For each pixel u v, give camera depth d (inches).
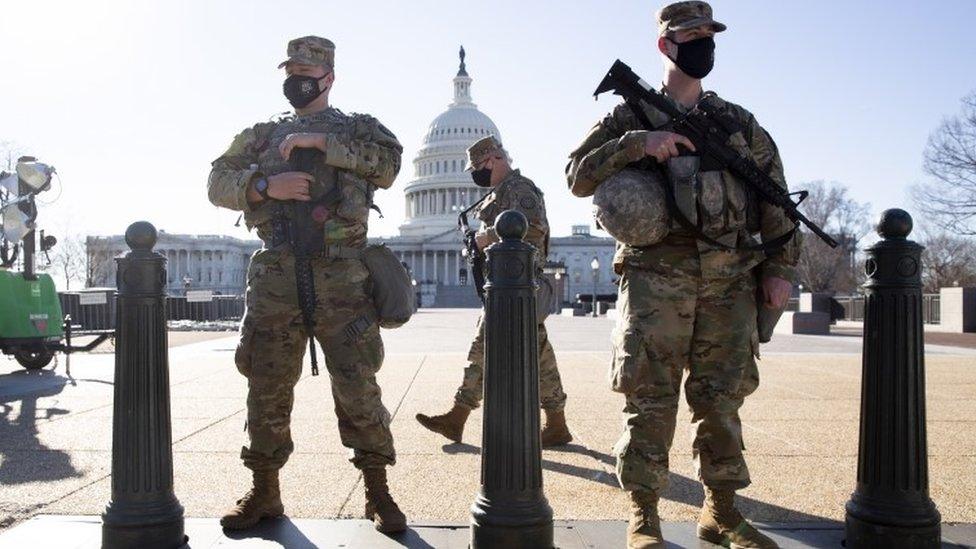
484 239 237.5
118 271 137.9
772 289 150.7
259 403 159.5
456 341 807.7
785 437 253.4
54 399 343.0
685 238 147.6
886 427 140.5
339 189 161.6
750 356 149.2
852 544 143.5
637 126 153.6
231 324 1373.0
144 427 136.2
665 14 154.6
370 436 159.0
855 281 2997.0
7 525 157.4
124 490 135.5
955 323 1139.9
